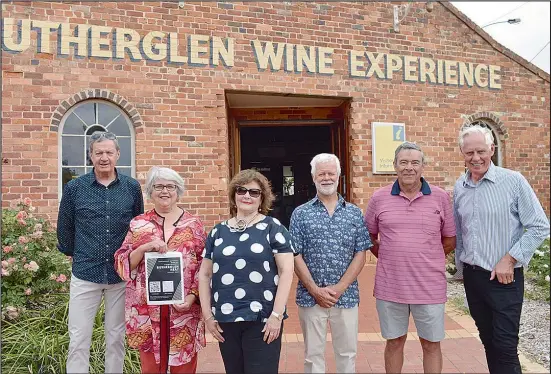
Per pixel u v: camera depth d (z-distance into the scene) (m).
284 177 12.77
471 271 3.43
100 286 3.39
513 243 3.25
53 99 6.44
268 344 2.78
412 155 3.25
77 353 3.36
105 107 6.78
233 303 2.75
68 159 6.63
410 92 8.30
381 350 4.38
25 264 4.35
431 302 3.26
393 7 8.24
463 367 3.97
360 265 3.23
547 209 9.23
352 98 7.96
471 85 8.75
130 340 3.05
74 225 3.51
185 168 6.95
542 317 5.42
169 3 6.95
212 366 3.98
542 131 9.29
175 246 3.03
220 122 7.15
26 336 3.93
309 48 7.68
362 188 7.96
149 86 6.83
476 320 3.49
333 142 9.22
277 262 2.85
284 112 9.00
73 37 6.54
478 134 3.30
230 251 2.81
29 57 6.35
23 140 6.29
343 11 7.92
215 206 7.05
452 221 3.40
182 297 2.95
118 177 3.55
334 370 3.93
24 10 6.35
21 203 5.11
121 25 6.74
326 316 3.23
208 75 7.11
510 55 9.08
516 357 3.25
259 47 7.38
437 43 8.55
